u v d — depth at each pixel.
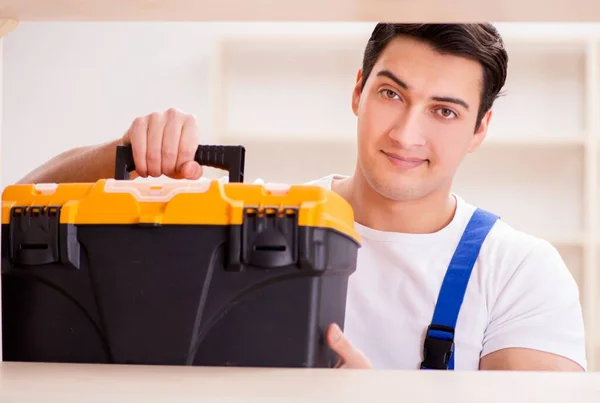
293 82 3.19
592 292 2.92
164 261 0.79
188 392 0.49
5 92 3.29
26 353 0.84
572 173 3.10
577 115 3.12
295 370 0.56
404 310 1.29
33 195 0.84
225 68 3.16
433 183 1.22
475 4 0.55
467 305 1.27
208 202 0.79
